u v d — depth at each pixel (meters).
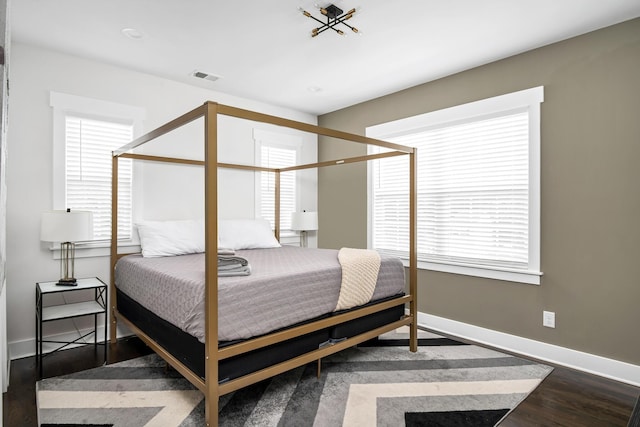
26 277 2.90
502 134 3.20
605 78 2.61
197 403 2.17
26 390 2.33
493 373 2.62
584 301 2.71
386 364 2.76
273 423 1.98
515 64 3.08
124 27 2.63
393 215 4.10
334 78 3.63
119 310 3.12
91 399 2.21
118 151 3.01
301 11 2.42
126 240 3.38
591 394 2.31
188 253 3.36
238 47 2.95
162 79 3.60
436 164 3.68
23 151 2.88
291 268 2.45
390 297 2.97
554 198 2.85
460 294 3.44
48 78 2.98
